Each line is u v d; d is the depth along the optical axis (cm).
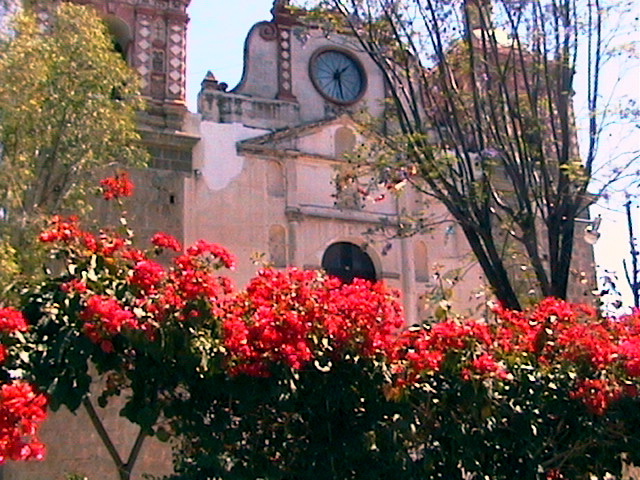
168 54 2486
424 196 2698
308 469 949
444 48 1814
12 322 842
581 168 1652
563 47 1705
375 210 2658
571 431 1058
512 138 1788
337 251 2589
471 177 1739
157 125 2416
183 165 2416
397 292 1070
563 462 1052
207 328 918
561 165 1608
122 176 1385
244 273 2405
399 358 1016
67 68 1769
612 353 1070
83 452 1952
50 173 1797
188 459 986
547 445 1055
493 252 1706
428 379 1009
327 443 954
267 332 922
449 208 1734
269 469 935
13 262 1420
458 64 1825
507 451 1031
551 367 1070
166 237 1027
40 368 855
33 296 912
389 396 963
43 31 1959
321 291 1005
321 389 952
